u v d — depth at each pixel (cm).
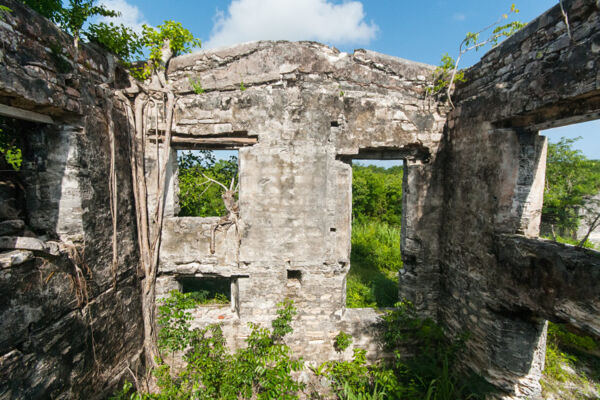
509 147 342
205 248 451
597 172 1407
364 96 445
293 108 429
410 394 367
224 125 432
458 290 433
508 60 341
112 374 359
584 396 394
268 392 341
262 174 437
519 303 327
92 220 327
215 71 447
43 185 300
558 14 273
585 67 246
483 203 377
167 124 424
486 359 376
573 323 267
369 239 1120
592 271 251
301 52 437
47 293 267
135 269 412
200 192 601
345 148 441
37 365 255
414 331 469
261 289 455
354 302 612
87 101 319
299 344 465
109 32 356
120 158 381
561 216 1275
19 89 234
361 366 426
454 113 439
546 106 289
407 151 477
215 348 416
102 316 342
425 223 478
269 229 446
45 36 261
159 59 438
